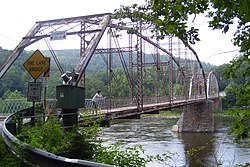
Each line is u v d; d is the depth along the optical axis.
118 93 39.94
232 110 6.54
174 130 51.03
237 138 6.27
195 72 66.75
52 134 6.26
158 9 4.67
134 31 9.05
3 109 17.80
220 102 64.88
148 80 52.53
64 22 19.78
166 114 81.81
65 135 6.68
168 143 32.19
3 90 36.56
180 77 55.75
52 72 46.78
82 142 6.66
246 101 6.53
